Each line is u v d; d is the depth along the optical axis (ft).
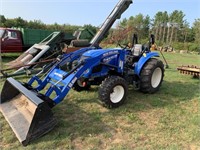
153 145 9.58
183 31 119.55
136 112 13.19
